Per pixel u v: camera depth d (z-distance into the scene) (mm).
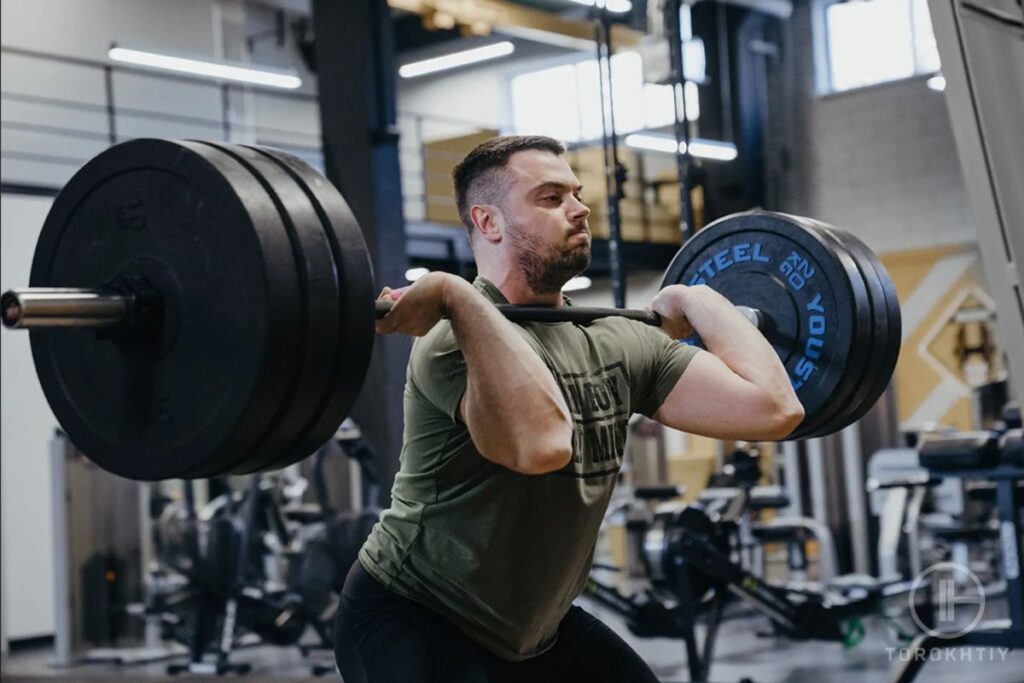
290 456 1432
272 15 10609
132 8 8930
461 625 1656
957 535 5770
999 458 4266
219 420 1346
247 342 1320
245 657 6625
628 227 10773
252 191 1340
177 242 1375
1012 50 2367
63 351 1479
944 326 10273
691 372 1743
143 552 6762
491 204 1693
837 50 10773
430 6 8227
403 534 1640
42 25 8359
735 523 5492
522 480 1592
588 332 1722
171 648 7000
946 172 10258
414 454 1623
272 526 6449
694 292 1813
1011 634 4152
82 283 1457
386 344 6090
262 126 10305
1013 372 2447
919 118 10367
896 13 10484
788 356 1925
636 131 9023
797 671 5465
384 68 6328
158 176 1386
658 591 5652
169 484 6910
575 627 1820
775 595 5316
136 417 1418
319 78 6367
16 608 7445
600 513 1699
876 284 1898
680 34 3838
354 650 1684
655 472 7395
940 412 10266
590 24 9016
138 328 1394
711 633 5289
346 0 6293
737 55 10859
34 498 7570
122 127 8820
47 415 7668
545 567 1646
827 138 10766
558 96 11602
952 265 10258
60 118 8414
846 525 7293
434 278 1471
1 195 7340
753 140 10938
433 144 11672
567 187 1687
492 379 1442
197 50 9344
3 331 7465
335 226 1371
